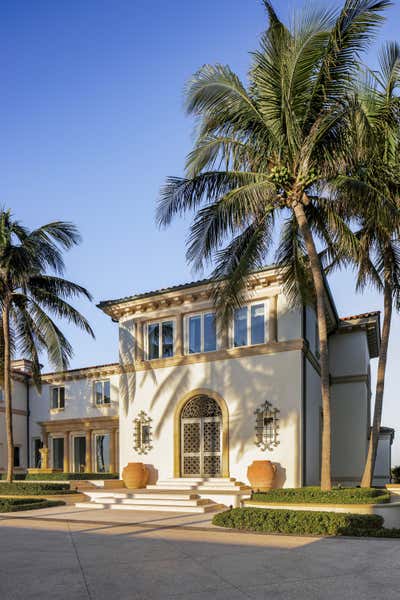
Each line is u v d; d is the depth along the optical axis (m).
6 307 22.66
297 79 14.59
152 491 19.11
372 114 16.22
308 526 11.62
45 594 6.77
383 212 13.93
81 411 29.88
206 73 14.97
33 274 22.78
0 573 7.96
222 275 16.95
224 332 20.92
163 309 22.89
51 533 12.06
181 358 21.72
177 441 21.22
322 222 16.66
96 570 8.09
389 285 18.11
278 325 19.83
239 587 7.02
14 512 16.84
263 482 18.06
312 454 20.16
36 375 24.80
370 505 13.37
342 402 24.03
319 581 7.30
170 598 6.54
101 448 28.84
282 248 18.17
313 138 14.60
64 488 21.45
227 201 14.74
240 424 19.84
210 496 17.73
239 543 10.36
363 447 23.25
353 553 9.23
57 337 23.56
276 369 19.47
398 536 11.14
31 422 32.31
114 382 28.92
